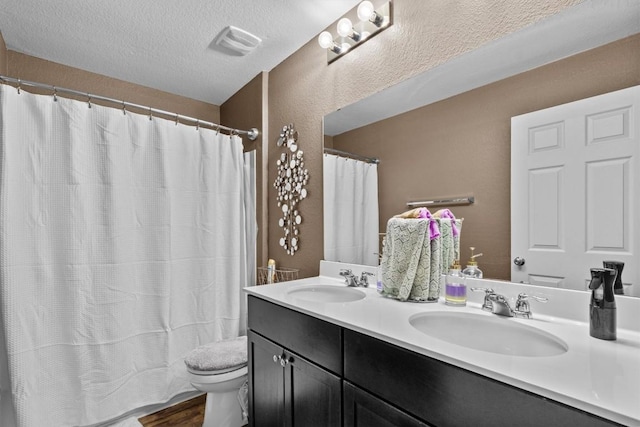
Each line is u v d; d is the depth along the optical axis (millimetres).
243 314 2369
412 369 832
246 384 1731
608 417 534
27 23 1766
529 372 667
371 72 1626
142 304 1927
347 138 1764
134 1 1620
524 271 1112
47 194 1640
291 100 2156
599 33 956
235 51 2092
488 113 1209
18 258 1548
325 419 1103
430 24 1375
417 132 1438
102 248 1782
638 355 754
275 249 2332
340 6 1694
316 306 1229
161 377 1955
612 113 928
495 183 1194
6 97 1531
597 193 955
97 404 1732
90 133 1771
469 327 1084
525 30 1108
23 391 1528
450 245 1320
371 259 1637
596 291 862
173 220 2041
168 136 2035
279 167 2283
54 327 1639
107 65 2242
